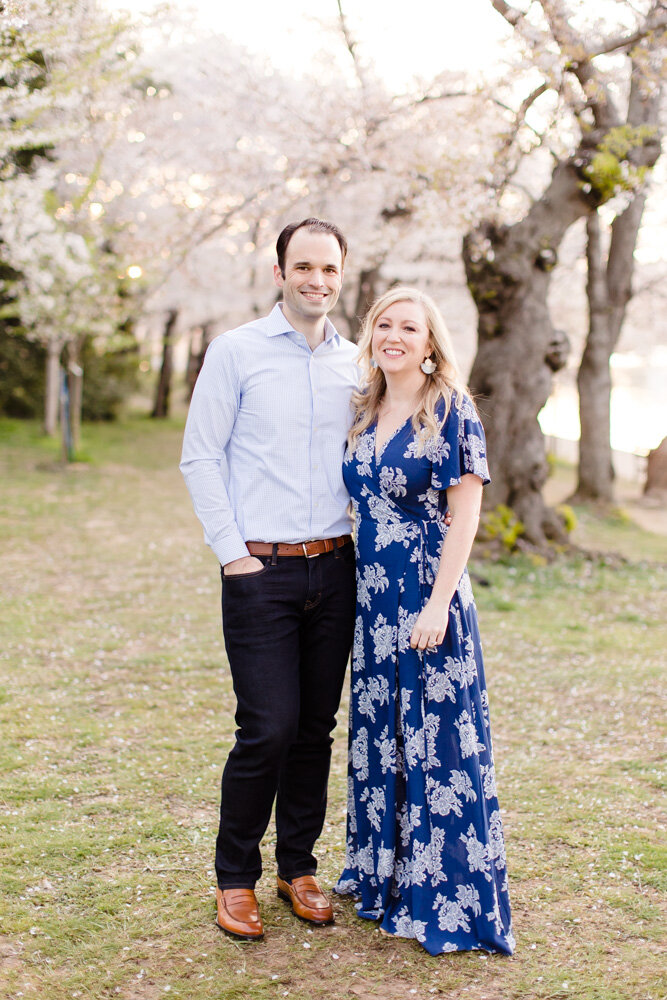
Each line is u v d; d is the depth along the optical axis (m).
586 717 4.09
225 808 2.34
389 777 2.31
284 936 2.33
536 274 7.66
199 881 2.57
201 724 3.84
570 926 2.39
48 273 9.58
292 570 2.28
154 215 10.73
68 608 5.79
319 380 2.35
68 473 12.45
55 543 7.96
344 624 2.40
